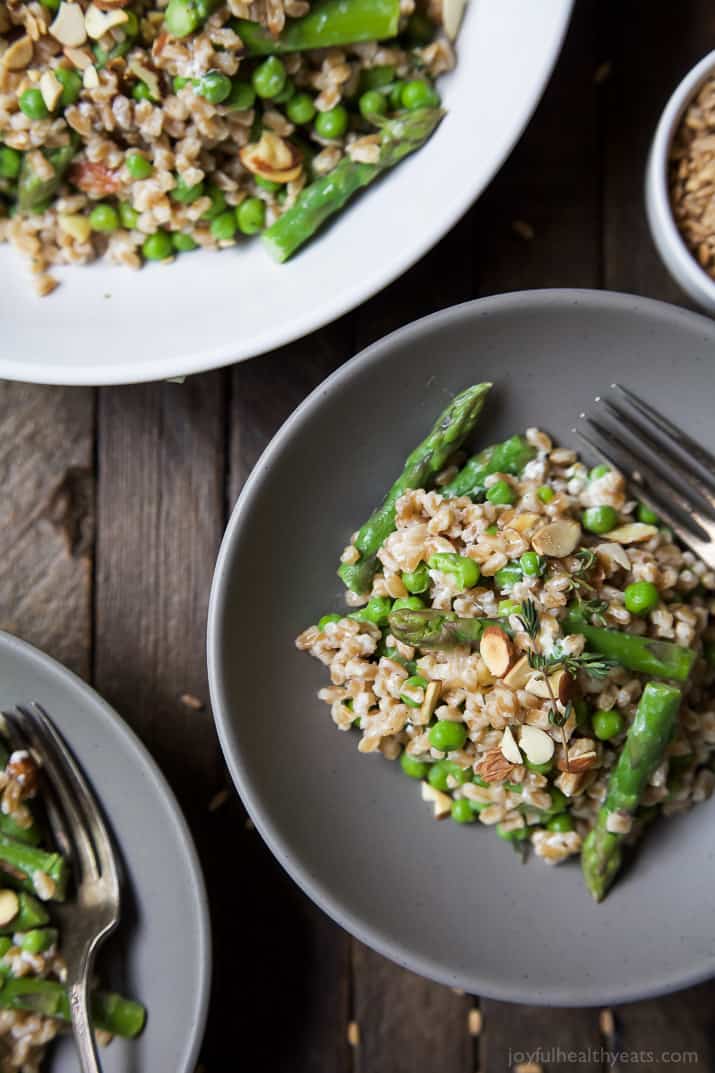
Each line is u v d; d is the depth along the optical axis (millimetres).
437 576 531
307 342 588
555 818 544
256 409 589
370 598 550
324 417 540
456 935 545
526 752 517
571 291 528
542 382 550
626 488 546
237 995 585
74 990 547
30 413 589
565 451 551
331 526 555
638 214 584
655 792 538
